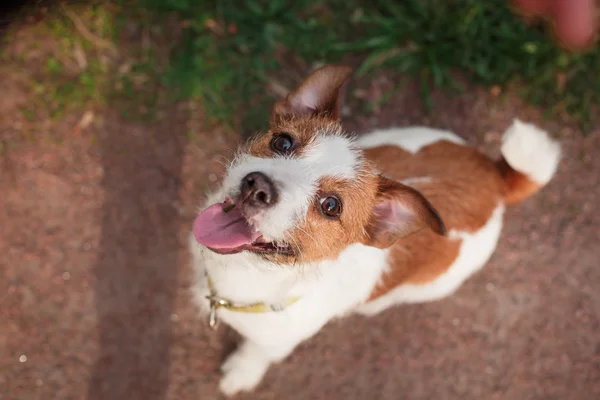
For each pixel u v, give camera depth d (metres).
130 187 0.85
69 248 0.83
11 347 0.80
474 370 0.90
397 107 0.94
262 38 0.91
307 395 0.86
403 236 0.62
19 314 0.81
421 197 0.59
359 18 0.94
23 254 0.82
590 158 0.96
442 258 0.72
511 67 0.95
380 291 0.70
